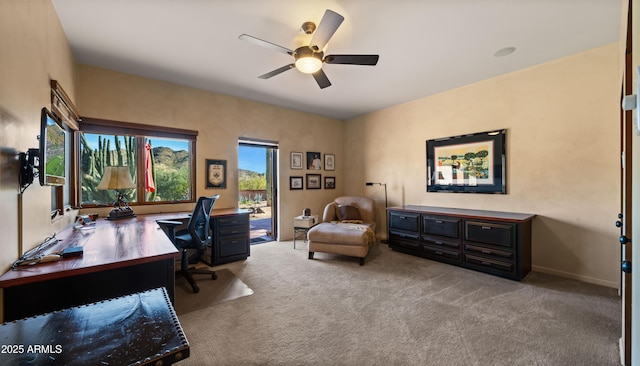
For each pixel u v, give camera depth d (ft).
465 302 7.90
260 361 5.43
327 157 18.39
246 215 12.46
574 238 9.61
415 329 6.53
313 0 6.58
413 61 9.98
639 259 2.27
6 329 2.72
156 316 3.06
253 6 6.81
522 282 9.33
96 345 2.51
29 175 4.77
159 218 9.93
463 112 12.61
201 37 8.29
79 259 4.77
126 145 11.09
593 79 9.13
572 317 6.95
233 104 14.01
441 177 13.55
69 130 9.23
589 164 9.27
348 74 11.19
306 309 7.59
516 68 10.66
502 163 11.33
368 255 12.92
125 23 7.52
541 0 6.55
